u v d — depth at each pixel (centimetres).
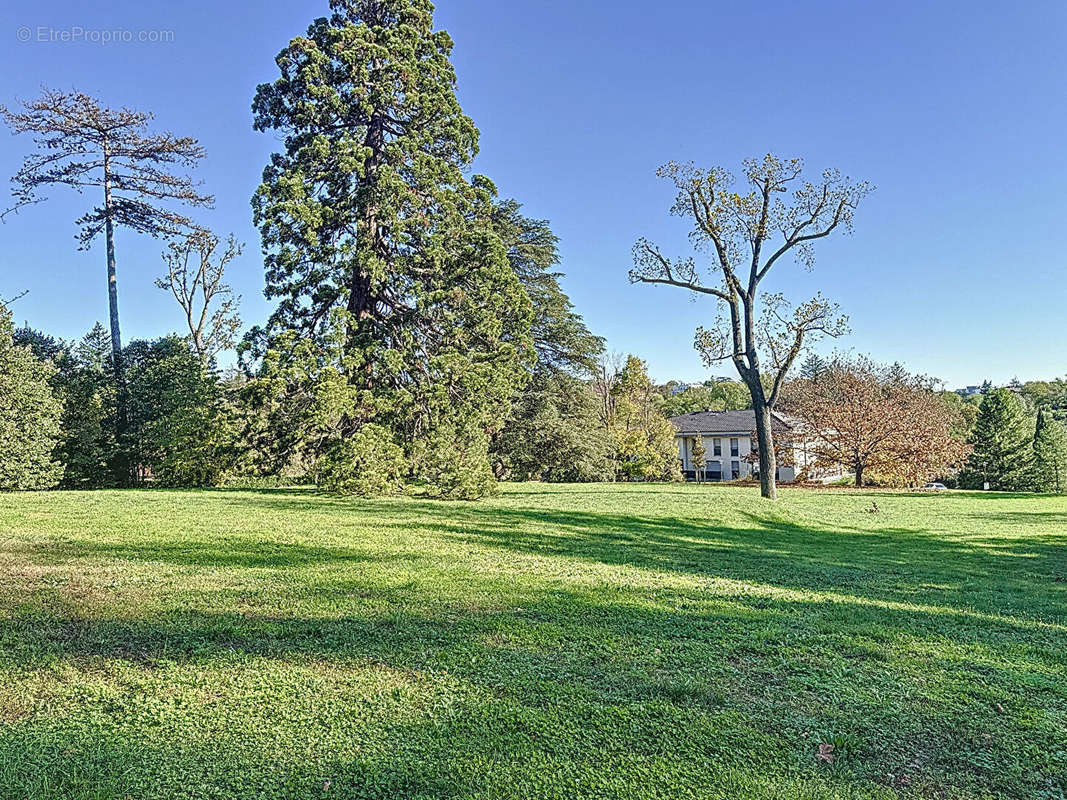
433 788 311
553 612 603
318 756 333
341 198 2000
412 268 2058
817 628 599
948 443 3503
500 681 430
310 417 1834
